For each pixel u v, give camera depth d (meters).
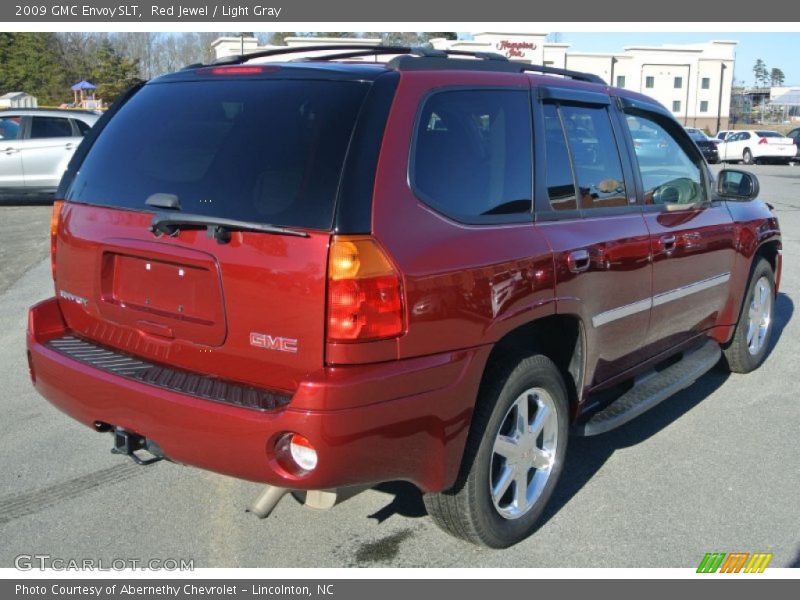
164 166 3.08
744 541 3.46
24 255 10.19
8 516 3.59
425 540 3.46
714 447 4.46
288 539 3.46
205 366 2.93
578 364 3.67
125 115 3.41
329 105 2.84
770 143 33.06
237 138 2.93
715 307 5.07
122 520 3.58
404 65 3.04
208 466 2.79
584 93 3.90
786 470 4.17
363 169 2.70
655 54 55.12
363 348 2.63
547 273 3.28
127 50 62.47
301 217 2.66
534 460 3.44
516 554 3.35
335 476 2.64
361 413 2.62
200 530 3.52
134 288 3.11
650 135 4.41
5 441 4.41
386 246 2.68
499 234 3.13
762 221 5.50
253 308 2.73
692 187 4.80
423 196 2.87
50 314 3.45
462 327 2.89
